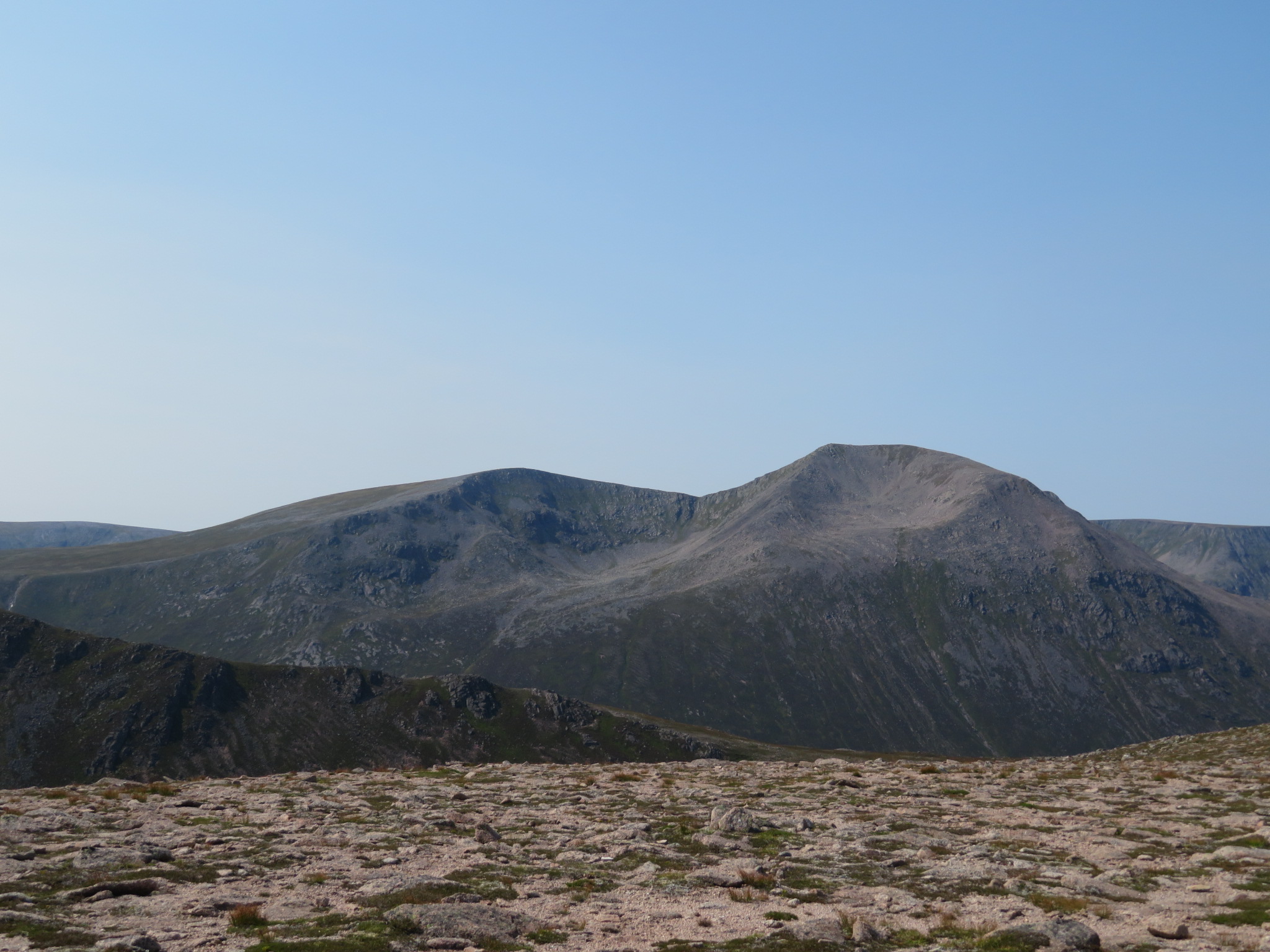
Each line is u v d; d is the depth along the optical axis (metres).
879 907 25.95
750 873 28.83
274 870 28.89
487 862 30.67
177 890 25.94
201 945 20.70
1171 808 42.97
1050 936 21.67
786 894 27.08
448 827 37.81
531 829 37.75
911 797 47.97
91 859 28.56
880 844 34.81
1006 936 21.77
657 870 30.02
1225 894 26.41
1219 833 36.16
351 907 24.44
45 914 22.73
